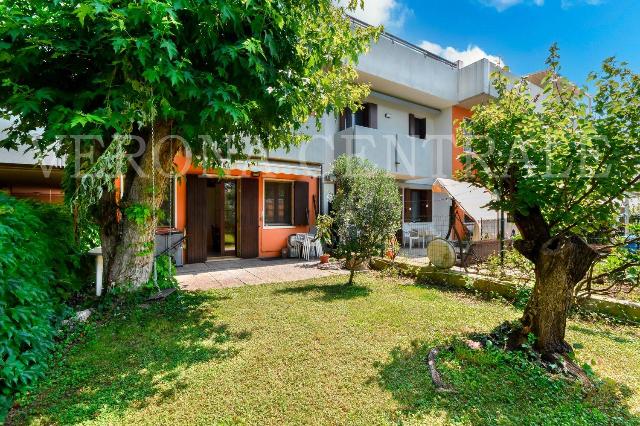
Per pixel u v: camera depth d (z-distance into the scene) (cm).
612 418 301
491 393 339
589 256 424
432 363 398
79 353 416
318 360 412
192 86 456
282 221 1349
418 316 585
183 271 998
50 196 1297
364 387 351
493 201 462
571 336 511
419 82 1495
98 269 606
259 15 462
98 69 500
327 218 927
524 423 291
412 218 1675
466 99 1611
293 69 584
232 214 1318
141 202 626
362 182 861
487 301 700
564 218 420
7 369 306
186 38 469
